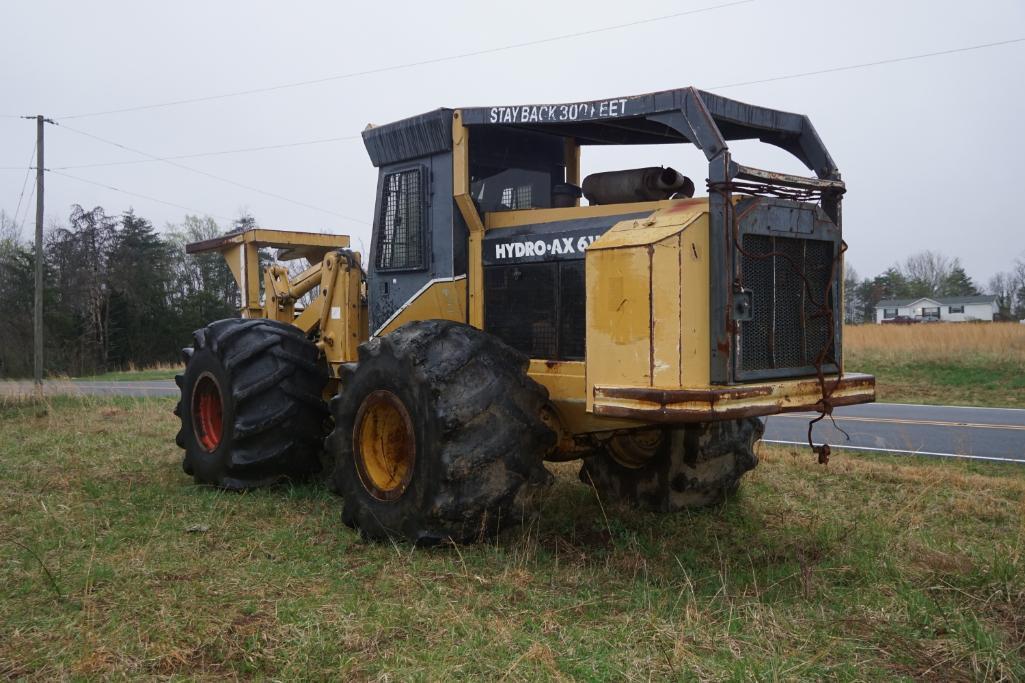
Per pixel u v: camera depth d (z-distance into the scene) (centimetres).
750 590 395
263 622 347
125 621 350
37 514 530
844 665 306
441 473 432
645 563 425
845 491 625
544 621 347
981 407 1409
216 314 5384
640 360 407
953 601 377
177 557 443
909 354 2012
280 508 558
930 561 436
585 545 479
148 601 373
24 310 4628
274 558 446
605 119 467
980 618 358
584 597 380
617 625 344
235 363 596
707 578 410
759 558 452
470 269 537
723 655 316
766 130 505
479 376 450
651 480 542
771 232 430
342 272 661
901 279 9262
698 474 534
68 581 400
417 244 562
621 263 415
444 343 461
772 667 298
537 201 599
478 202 550
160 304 5166
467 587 389
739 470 554
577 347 480
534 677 296
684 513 539
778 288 444
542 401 470
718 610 361
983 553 451
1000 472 739
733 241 411
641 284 406
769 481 651
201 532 495
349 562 441
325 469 660
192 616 352
